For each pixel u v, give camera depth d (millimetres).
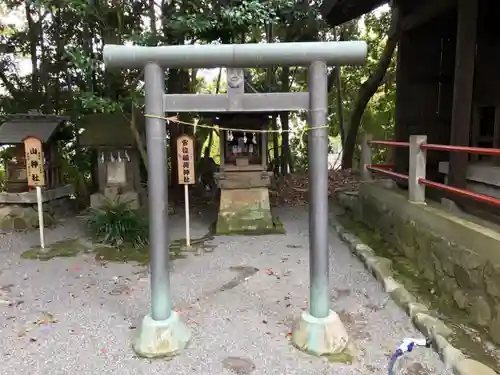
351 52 2643
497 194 4160
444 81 5766
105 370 2561
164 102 2732
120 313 3330
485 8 5008
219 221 5676
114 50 2621
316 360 2648
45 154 6168
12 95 7582
